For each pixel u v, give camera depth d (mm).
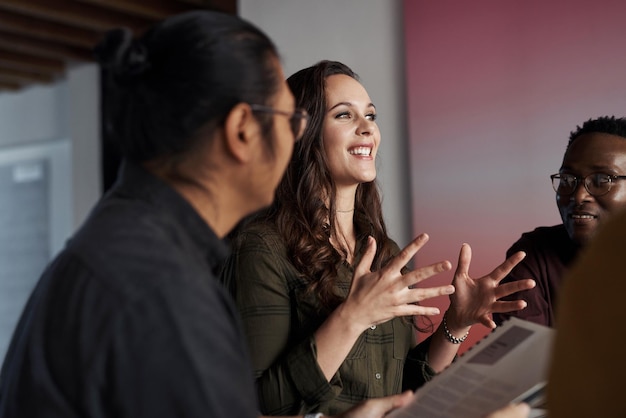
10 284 6570
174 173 954
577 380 586
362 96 1889
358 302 1489
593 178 1865
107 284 830
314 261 1716
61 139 6207
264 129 963
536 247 1980
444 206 3035
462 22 3020
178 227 937
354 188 1920
